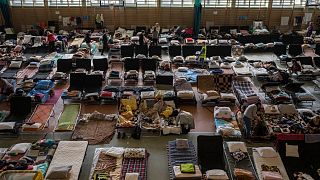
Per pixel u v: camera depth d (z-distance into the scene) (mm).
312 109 16594
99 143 13555
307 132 13688
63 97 16531
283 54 23922
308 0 30125
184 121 14117
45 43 26031
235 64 21078
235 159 12070
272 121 14773
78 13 30125
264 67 20781
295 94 17000
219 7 30219
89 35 27297
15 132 13820
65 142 12703
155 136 14156
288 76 18969
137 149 12516
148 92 16672
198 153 12203
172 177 11156
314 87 19391
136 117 14914
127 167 11758
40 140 13109
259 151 12352
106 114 15766
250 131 13672
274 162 12000
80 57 22328
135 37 27047
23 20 30203
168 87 18094
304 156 12289
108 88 17625
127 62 20453
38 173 10469
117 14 30219
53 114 15531
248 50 26250
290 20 30766
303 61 21344
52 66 20906
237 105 16844
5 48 24688
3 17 29641
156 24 28938
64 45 25672
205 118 15688
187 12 30281
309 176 11336
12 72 20484
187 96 16656
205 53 22781
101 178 11008
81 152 12242
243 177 11094
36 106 15727
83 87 17875
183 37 28688
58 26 30109
